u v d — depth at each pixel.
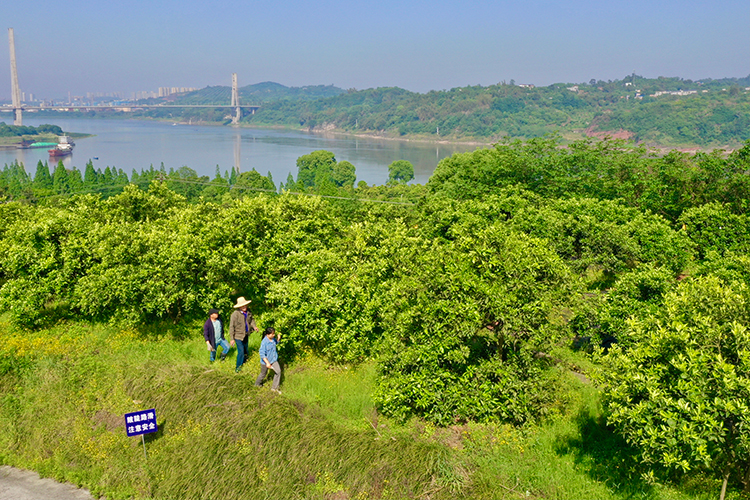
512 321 12.66
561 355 17.55
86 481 12.67
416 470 11.81
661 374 10.02
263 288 22.39
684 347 10.09
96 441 13.76
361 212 38.69
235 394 14.73
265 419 13.48
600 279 24.91
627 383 10.17
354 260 20.08
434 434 13.29
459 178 53.09
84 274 20.56
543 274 13.68
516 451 12.60
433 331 13.48
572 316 16.23
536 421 13.67
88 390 15.47
